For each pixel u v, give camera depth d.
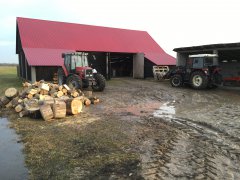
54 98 10.14
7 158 5.69
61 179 4.69
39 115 8.85
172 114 9.38
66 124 8.00
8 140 6.81
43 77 19.41
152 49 27.33
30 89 10.73
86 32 25.73
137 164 5.21
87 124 7.96
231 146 6.11
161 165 5.15
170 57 26.23
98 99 11.60
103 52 24.34
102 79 14.76
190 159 5.41
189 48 18.86
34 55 19.55
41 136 6.91
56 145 6.25
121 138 6.65
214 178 4.66
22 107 9.65
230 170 4.95
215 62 16.28
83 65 15.07
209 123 8.03
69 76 14.29
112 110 10.04
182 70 16.95
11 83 19.98
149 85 18.36
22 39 21.55
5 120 8.82
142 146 6.12
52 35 23.30
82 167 5.12
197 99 12.75
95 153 5.75
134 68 24.94
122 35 27.86
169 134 6.98
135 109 10.27
